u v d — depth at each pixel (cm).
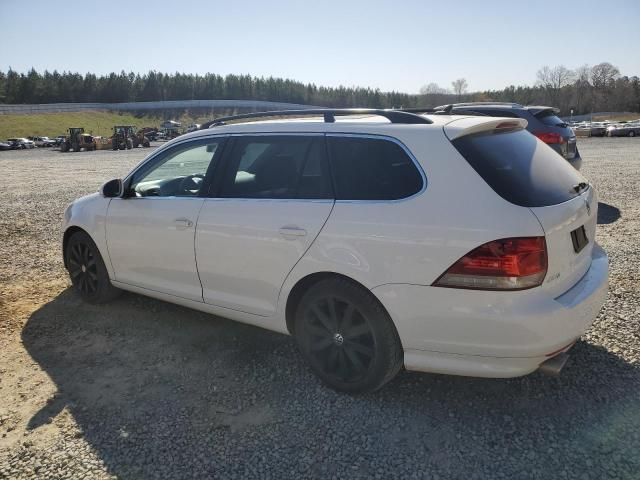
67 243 484
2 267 594
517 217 256
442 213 270
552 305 258
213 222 354
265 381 337
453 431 280
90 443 278
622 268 515
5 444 278
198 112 12338
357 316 302
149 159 417
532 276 254
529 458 257
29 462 264
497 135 312
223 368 355
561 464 252
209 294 373
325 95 14800
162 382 338
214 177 367
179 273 386
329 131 324
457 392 316
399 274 278
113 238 428
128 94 14112
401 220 279
